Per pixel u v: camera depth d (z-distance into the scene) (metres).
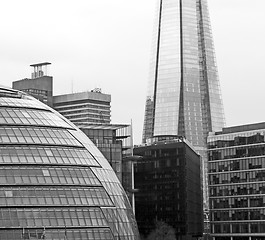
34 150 122.31
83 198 122.19
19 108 128.38
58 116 135.00
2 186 116.19
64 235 116.69
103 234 121.75
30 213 115.62
